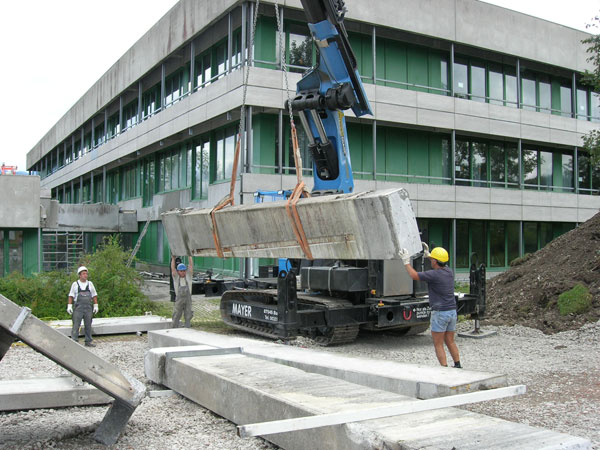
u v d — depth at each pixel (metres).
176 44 23.39
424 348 9.95
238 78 18.73
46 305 13.14
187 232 9.08
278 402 4.65
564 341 10.40
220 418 5.63
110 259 14.28
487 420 4.10
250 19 19.34
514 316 12.39
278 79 18.80
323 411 4.25
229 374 5.71
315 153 9.12
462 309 10.82
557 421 5.51
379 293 9.78
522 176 26.34
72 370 4.57
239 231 7.92
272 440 4.76
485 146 26.47
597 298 11.62
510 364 8.43
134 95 31.36
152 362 6.89
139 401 4.87
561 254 14.00
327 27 8.34
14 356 9.07
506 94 27.08
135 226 30.73
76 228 28.86
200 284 13.11
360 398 4.70
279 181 18.98
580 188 29.80
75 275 13.54
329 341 10.00
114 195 36.25
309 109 8.86
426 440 3.61
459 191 24.11
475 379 5.19
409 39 23.31
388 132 23.33
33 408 5.69
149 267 28.78
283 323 8.45
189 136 24.02
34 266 19.50
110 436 4.89
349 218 6.24
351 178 9.24
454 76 25.16
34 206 19.14
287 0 19.00
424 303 10.05
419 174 24.06
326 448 4.15
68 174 42.78
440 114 23.19
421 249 6.12
